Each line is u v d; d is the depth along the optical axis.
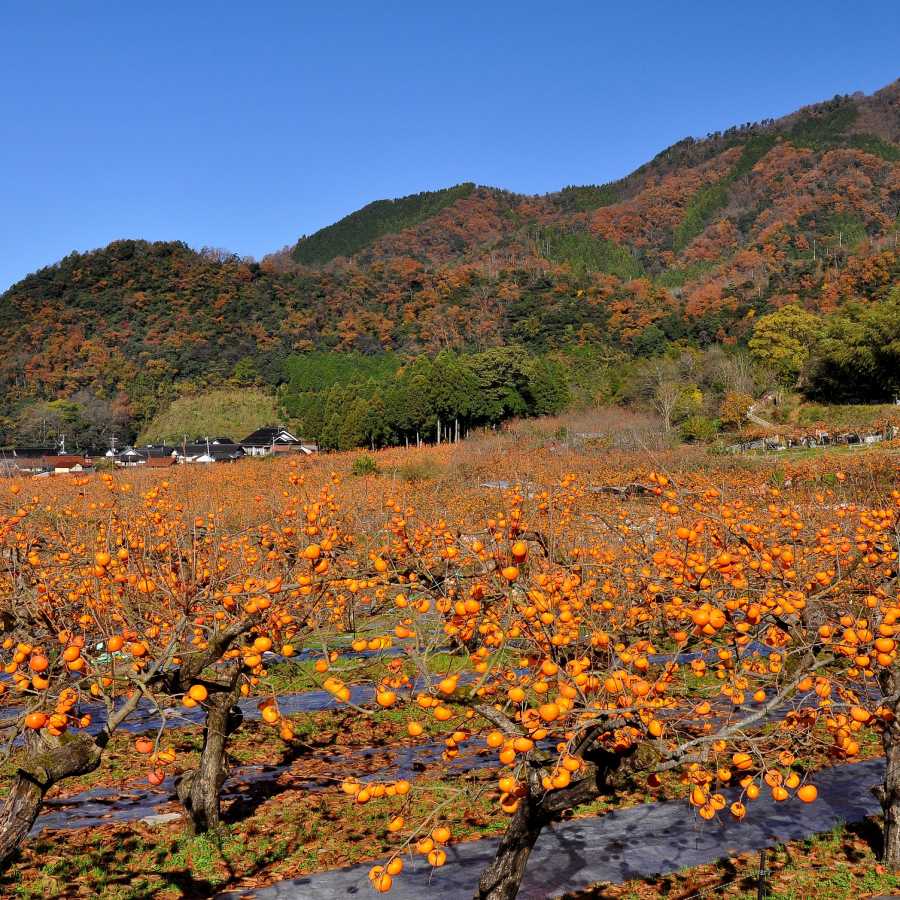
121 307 148.25
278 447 89.25
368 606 10.91
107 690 5.55
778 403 63.06
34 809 4.67
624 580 7.75
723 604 5.67
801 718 5.60
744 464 32.25
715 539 6.66
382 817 7.41
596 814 7.27
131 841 7.06
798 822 7.04
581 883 6.15
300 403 115.00
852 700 6.12
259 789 8.31
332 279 165.75
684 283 176.50
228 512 14.50
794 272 121.94
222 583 7.18
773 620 5.79
